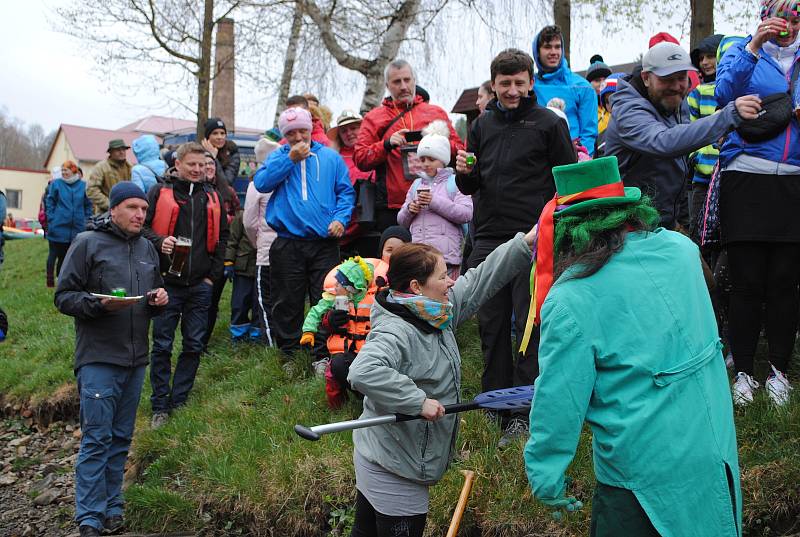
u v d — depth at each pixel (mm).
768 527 3686
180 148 6301
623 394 2396
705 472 2330
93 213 10914
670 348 2383
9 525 5492
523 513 4000
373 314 3381
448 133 6062
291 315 6438
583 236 2492
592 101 6441
